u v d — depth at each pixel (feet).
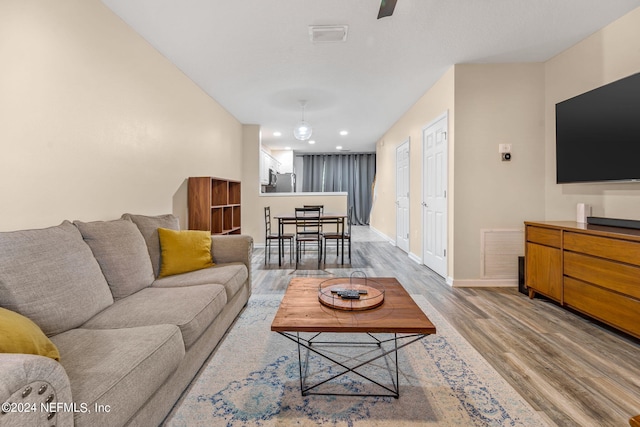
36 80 5.67
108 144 7.59
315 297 5.82
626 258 6.59
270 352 6.52
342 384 5.38
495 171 11.14
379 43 9.61
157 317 4.99
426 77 12.32
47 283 4.36
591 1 7.64
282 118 18.53
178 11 7.84
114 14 7.80
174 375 4.68
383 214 24.39
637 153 7.43
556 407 4.75
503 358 6.20
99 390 3.12
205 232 8.71
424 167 14.38
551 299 8.96
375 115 18.04
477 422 4.43
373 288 6.31
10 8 5.23
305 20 8.36
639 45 7.91
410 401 4.91
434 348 6.62
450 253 11.54
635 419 2.74
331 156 33.76
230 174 17.46
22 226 5.46
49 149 5.95
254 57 10.48
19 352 2.94
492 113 11.07
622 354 6.33
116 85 7.88
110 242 6.08
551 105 10.79
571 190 10.10
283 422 4.45
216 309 6.12
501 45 9.79
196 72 11.61
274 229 20.97
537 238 9.49
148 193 9.37
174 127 10.98
